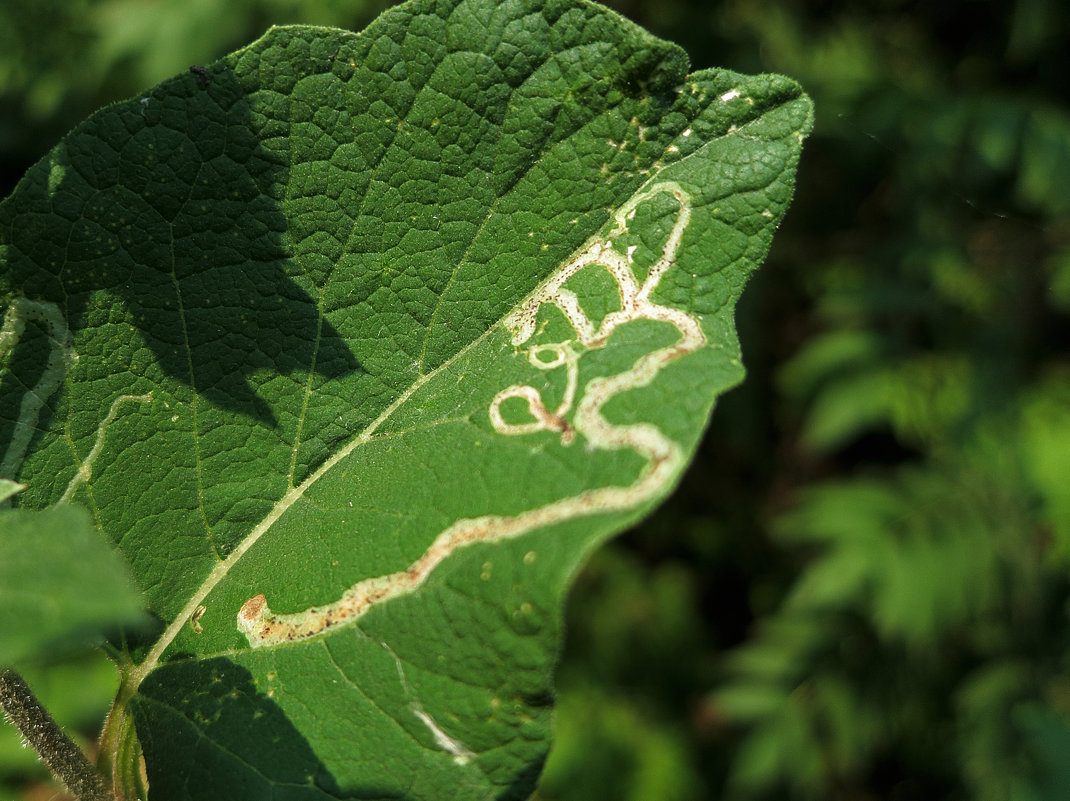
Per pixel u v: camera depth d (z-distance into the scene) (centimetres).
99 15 43
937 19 45
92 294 14
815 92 40
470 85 14
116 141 13
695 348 13
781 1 44
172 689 14
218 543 14
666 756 42
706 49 40
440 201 14
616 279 14
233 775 13
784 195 14
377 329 14
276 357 14
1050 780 30
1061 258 40
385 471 14
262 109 14
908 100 38
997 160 35
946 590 36
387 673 13
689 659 47
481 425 13
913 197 42
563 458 13
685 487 50
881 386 40
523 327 14
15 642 10
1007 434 39
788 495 49
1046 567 38
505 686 12
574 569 12
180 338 14
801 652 40
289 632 13
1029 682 37
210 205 14
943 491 38
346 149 14
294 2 38
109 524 14
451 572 13
